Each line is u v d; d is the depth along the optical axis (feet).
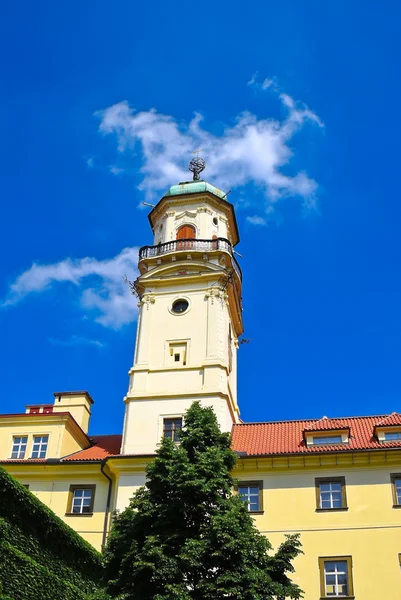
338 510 128.57
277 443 141.69
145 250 169.07
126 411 148.05
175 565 89.25
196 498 95.25
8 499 89.66
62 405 166.09
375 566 122.21
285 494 131.75
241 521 94.38
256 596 86.38
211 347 152.35
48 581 89.86
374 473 131.54
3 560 84.33
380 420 146.51
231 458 101.60
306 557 124.57
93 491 139.44
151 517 96.43
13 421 152.25
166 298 161.38
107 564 95.50
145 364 152.87
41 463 141.49
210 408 108.58
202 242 166.61
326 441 139.74
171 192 179.22
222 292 159.94
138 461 138.31
